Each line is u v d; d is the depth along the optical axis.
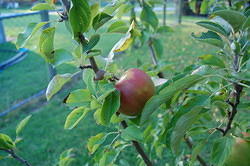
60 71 2.21
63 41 3.05
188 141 0.61
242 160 0.35
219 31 0.38
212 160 0.34
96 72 0.35
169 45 3.11
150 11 0.66
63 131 1.40
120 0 0.39
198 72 0.33
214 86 0.46
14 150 0.42
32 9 0.35
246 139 0.37
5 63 2.57
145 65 0.54
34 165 1.17
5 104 1.72
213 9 0.45
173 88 0.30
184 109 0.35
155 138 0.60
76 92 0.36
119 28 0.40
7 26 4.34
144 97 0.33
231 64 0.39
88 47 0.33
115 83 0.35
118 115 0.37
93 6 0.34
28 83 2.06
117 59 2.49
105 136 0.43
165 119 0.54
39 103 1.72
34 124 1.48
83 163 1.15
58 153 1.23
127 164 0.58
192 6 0.90
